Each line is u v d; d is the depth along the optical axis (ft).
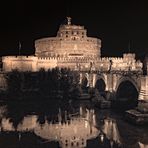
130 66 556.92
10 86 471.62
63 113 333.62
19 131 259.19
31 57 550.36
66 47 624.59
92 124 279.90
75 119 302.86
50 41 635.25
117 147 212.02
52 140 232.12
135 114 267.59
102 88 444.55
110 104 358.43
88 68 547.08
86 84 478.18
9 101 426.51
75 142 224.94
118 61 570.05
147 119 261.85
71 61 568.41
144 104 270.05
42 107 373.40
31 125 279.49
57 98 448.65
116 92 361.10
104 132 251.19
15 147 214.48
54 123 287.69
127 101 360.69
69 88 473.26
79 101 421.59
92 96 424.46
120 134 241.96
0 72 496.64
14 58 549.13
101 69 554.05
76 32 629.10
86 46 632.79
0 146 216.74
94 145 218.18
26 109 359.87
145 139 227.20
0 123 289.12
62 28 632.79
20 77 472.85
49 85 472.85
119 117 305.94
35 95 461.37
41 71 491.72
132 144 217.36
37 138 236.43
